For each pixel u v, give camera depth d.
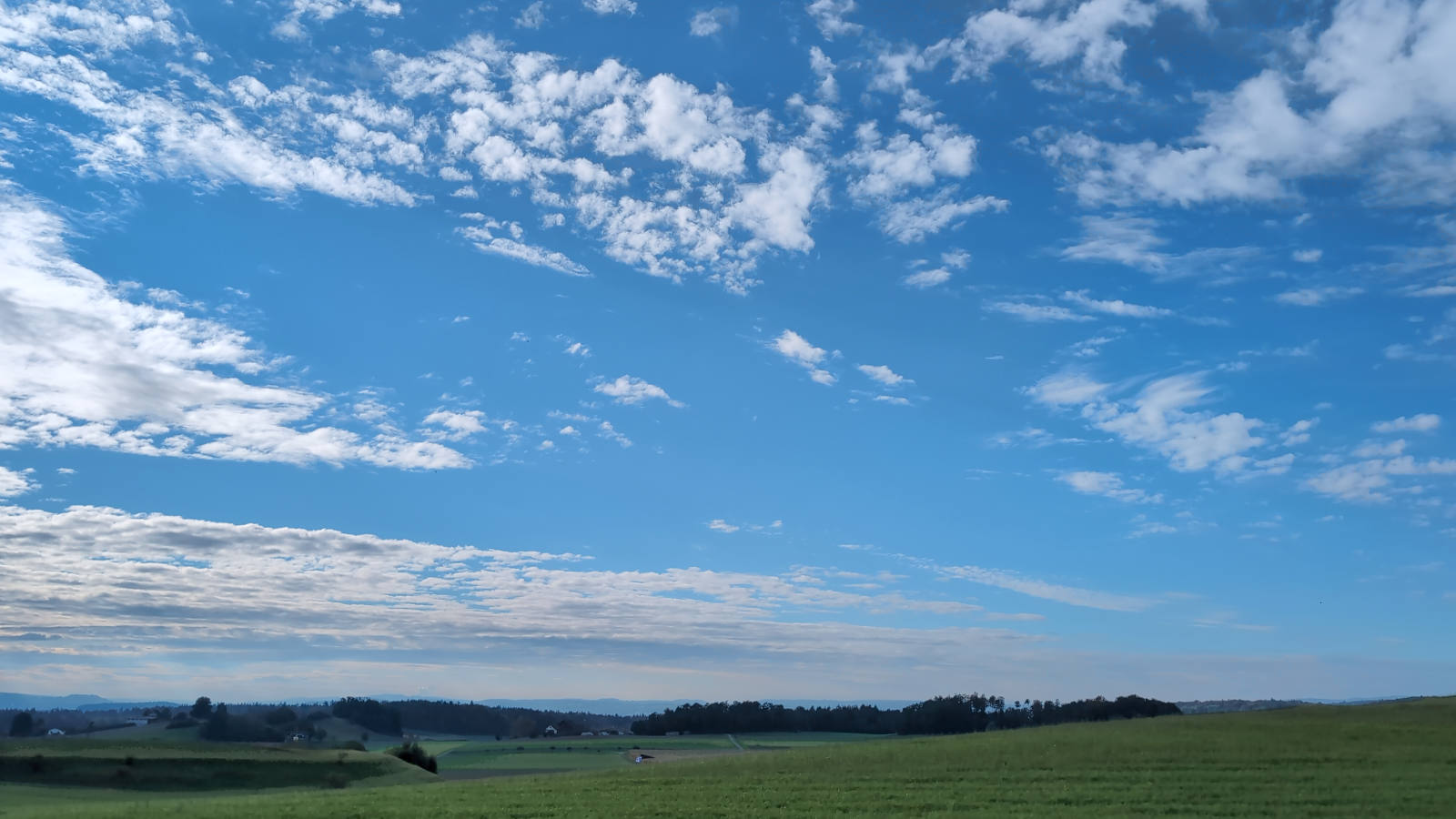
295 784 91.31
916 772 57.56
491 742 195.88
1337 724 71.25
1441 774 51.31
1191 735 67.88
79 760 92.56
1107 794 47.75
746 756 72.00
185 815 49.06
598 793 53.75
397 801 52.31
